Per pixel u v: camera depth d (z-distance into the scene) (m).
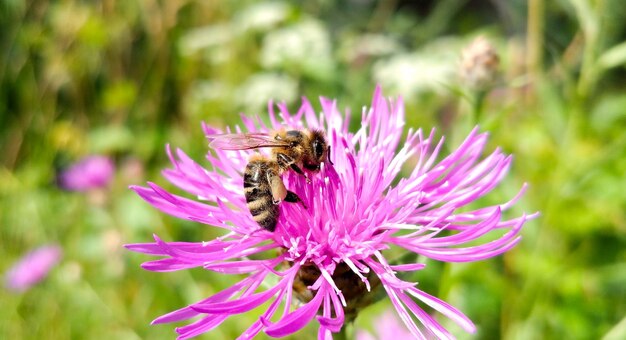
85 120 0.22
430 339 0.08
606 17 0.12
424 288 0.12
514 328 0.12
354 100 0.18
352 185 0.08
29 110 0.22
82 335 0.16
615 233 0.14
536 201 0.14
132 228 0.16
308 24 0.21
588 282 0.13
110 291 0.16
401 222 0.08
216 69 0.23
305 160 0.08
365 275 0.08
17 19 0.22
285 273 0.07
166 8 0.22
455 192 0.08
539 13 0.14
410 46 0.23
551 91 0.14
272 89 0.19
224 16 0.24
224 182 0.09
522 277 0.13
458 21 0.26
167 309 0.15
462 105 0.12
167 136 0.20
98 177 0.18
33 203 0.19
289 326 0.07
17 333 0.16
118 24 0.22
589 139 0.15
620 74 0.19
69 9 0.21
